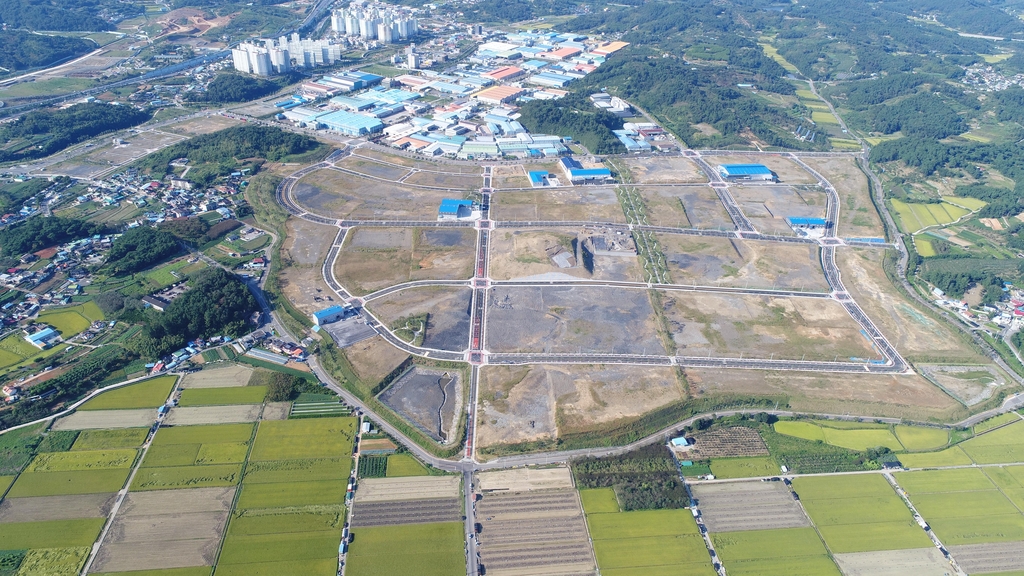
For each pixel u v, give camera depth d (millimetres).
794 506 106438
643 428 120688
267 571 91938
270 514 100938
